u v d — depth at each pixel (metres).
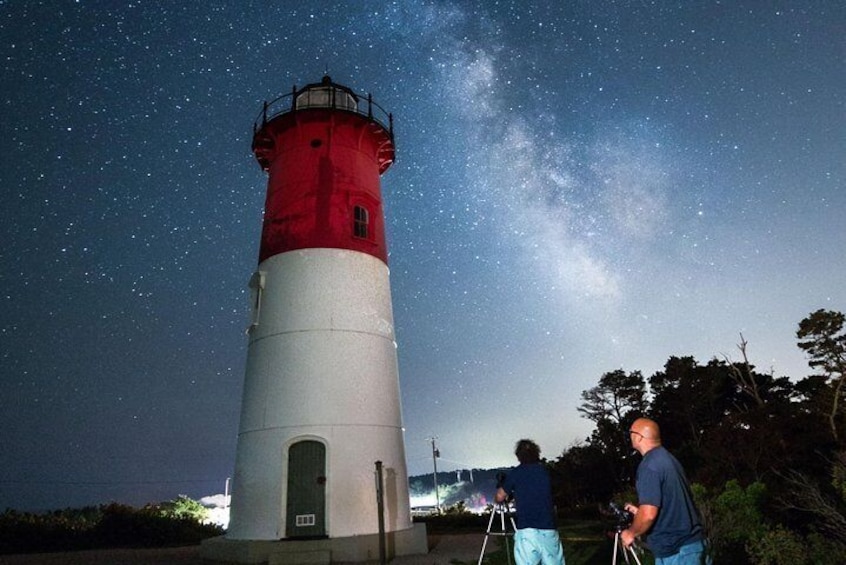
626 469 36.78
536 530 6.02
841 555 8.28
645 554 7.09
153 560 12.83
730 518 9.31
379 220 15.91
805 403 30.95
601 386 42.12
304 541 11.60
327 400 13.00
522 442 6.71
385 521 12.70
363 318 14.15
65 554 14.58
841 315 31.97
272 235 15.00
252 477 12.75
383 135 16.77
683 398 35.16
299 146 15.66
